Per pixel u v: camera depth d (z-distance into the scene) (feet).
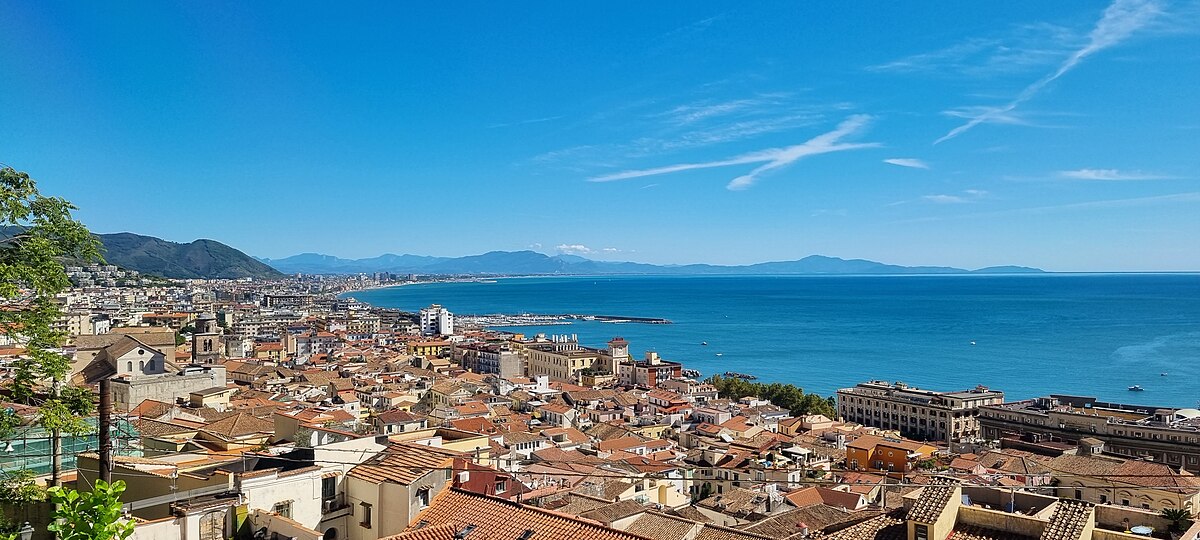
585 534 114.83
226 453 147.95
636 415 622.54
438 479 132.46
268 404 434.71
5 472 124.88
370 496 129.80
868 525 125.59
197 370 456.45
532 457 394.32
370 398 586.86
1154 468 363.35
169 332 627.46
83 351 494.18
